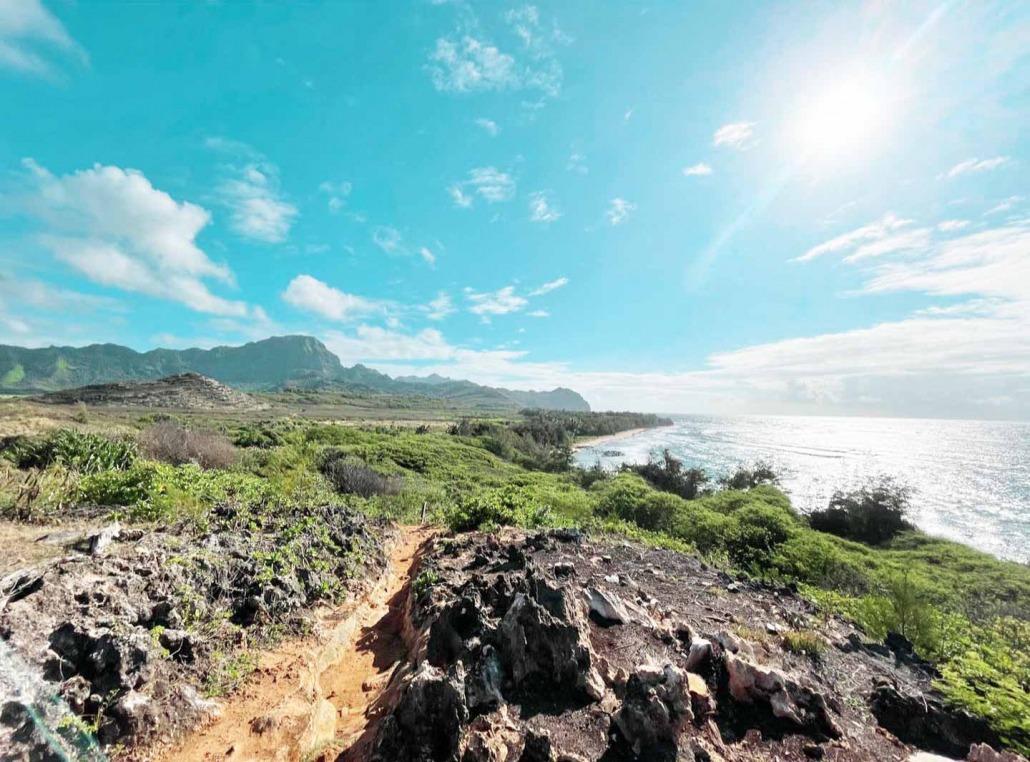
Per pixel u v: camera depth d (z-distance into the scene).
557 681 3.87
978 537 31.00
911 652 5.80
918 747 3.60
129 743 3.49
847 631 6.44
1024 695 3.92
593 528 12.71
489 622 4.47
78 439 11.06
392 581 8.61
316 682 4.84
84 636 3.81
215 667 4.58
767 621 6.21
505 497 13.88
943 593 13.56
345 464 21.80
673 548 11.92
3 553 5.07
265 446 32.47
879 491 29.30
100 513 7.32
